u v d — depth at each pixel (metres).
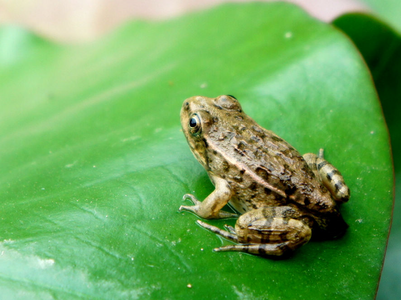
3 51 0.36
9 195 0.25
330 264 0.24
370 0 0.29
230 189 0.25
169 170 0.25
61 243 0.23
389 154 0.25
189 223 0.24
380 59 0.28
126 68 0.30
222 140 0.25
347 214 0.24
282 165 0.24
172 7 0.41
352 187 0.25
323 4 0.32
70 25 0.41
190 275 0.23
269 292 0.23
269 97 0.27
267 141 0.25
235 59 0.28
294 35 0.28
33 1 0.41
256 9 0.31
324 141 0.26
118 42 0.35
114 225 0.24
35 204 0.24
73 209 0.24
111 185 0.25
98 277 0.23
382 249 0.24
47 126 0.28
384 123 0.26
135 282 0.23
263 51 0.28
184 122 0.26
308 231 0.24
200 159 0.25
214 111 0.25
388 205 0.24
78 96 0.30
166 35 0.32
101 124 0.27
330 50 0.27
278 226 0.24
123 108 0.27
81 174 0.25
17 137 0.28
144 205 0.24
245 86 0.27
